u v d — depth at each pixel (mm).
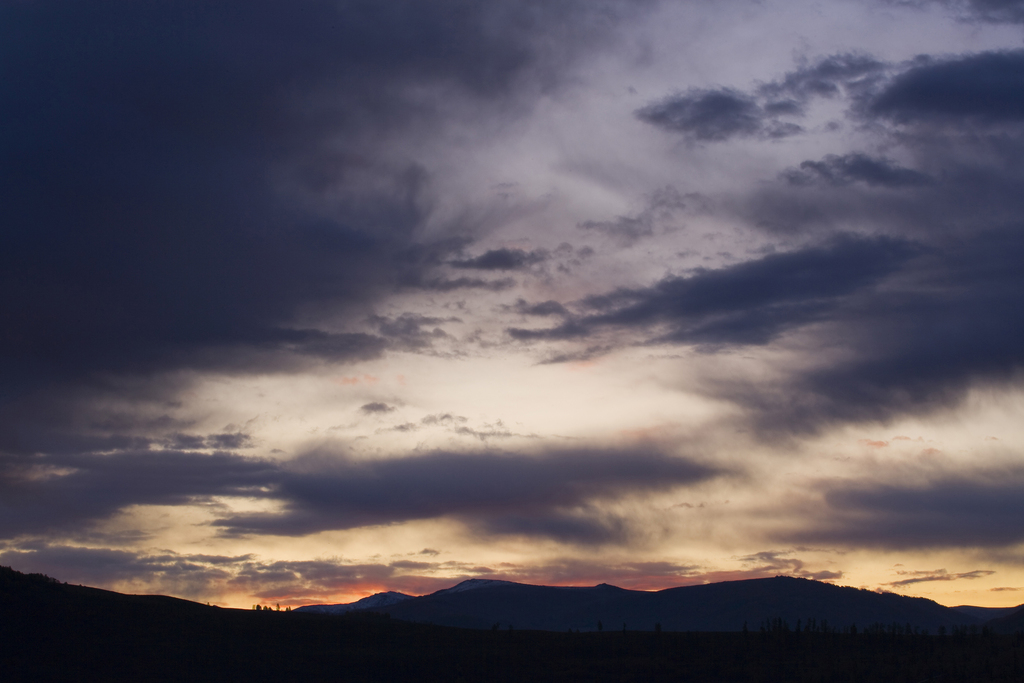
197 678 56500
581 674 61000
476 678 60250
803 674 58062
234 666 59750
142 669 57406
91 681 54312
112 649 60875
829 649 65312
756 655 64438
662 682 58688
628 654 66375
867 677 55906
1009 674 51969
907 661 59594
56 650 59594
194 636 65688
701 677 59469
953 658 59000
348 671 60938
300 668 60750
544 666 63281
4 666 55938
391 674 60875
